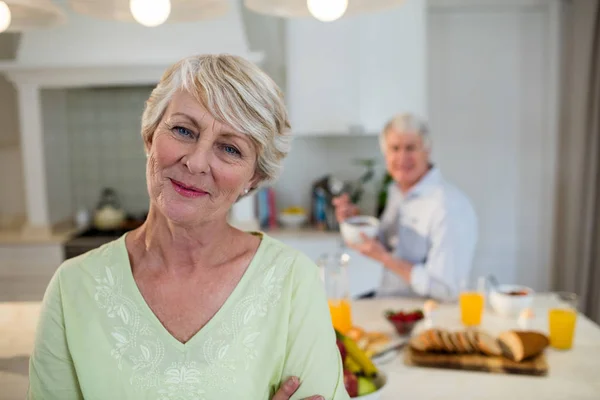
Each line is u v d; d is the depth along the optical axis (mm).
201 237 966
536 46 3531
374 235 2152
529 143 3613
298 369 959
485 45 3549
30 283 3168
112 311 955
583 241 3303
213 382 924
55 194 3479
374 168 3668
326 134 3387
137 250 1010
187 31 3189
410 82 3283
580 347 1577
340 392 980
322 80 3301
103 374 924
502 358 1468
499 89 3582
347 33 3268
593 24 3117
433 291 2080
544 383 1344
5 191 3691
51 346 961
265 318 971
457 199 2156
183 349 936
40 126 3230
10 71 3139
